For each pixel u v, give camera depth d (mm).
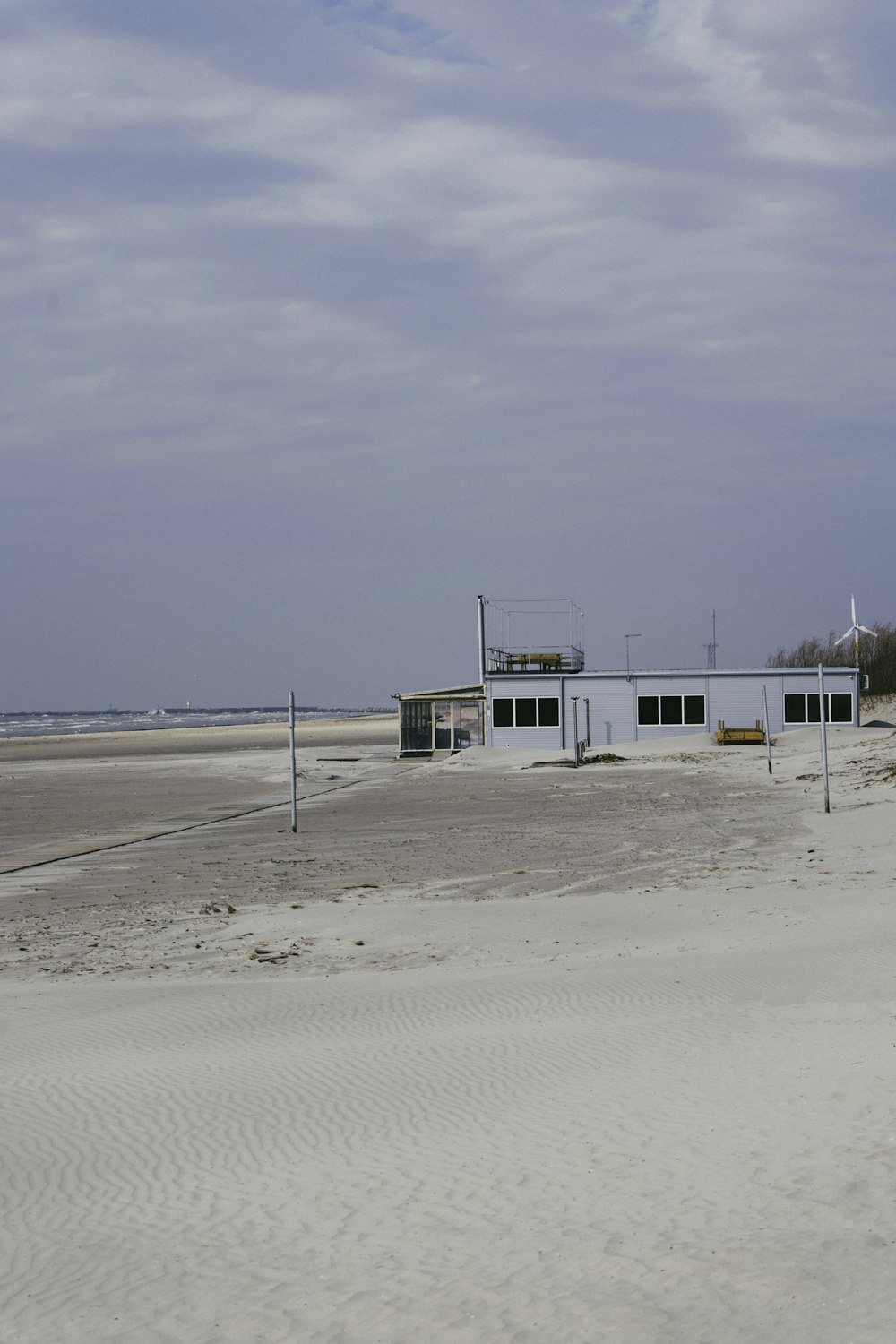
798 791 34406
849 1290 4746
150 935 16344
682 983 11289
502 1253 5500
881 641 83562
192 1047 9828
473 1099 7977
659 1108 7449
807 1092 7438
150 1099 8352
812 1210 5582
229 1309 5145
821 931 13852
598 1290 5004
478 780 45938
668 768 46188
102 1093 8539
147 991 12320
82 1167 7082
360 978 12750
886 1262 4961
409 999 11297
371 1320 4938
